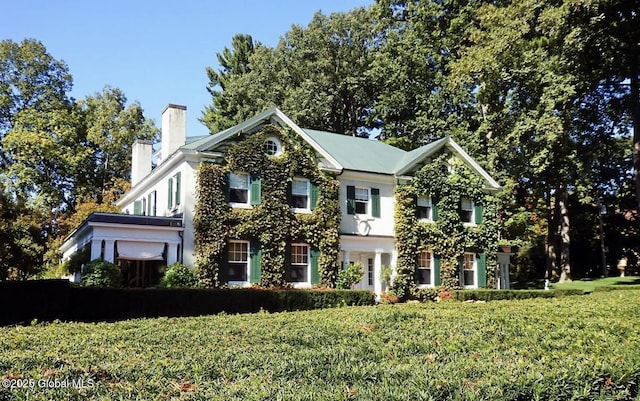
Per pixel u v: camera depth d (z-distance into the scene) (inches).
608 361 265.9
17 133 1748.3
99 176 2026.3
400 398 197.5
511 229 1546.5
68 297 725.9
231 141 1048.2
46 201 1814.7
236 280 1015.6
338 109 2004.2
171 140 1182.3
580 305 603.5
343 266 1167.0
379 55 1731.1
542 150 1298.0
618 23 1082.7
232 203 1034.7
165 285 929.5
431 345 330.0
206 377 248.7
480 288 1231.5
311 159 1117.1
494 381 222.4
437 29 1611.7
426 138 1643.7
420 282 1202.6
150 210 1242.0
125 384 231.8
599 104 1312.7
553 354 296.0
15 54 1900.8
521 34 1146.7
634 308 561.9
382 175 1201.4
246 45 2480.3
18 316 688.4
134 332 423.8
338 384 225.0
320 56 1927.9
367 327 426.3
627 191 1795.0
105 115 1942.7
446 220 1237.7
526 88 1338.6
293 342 366.3
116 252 964.6
